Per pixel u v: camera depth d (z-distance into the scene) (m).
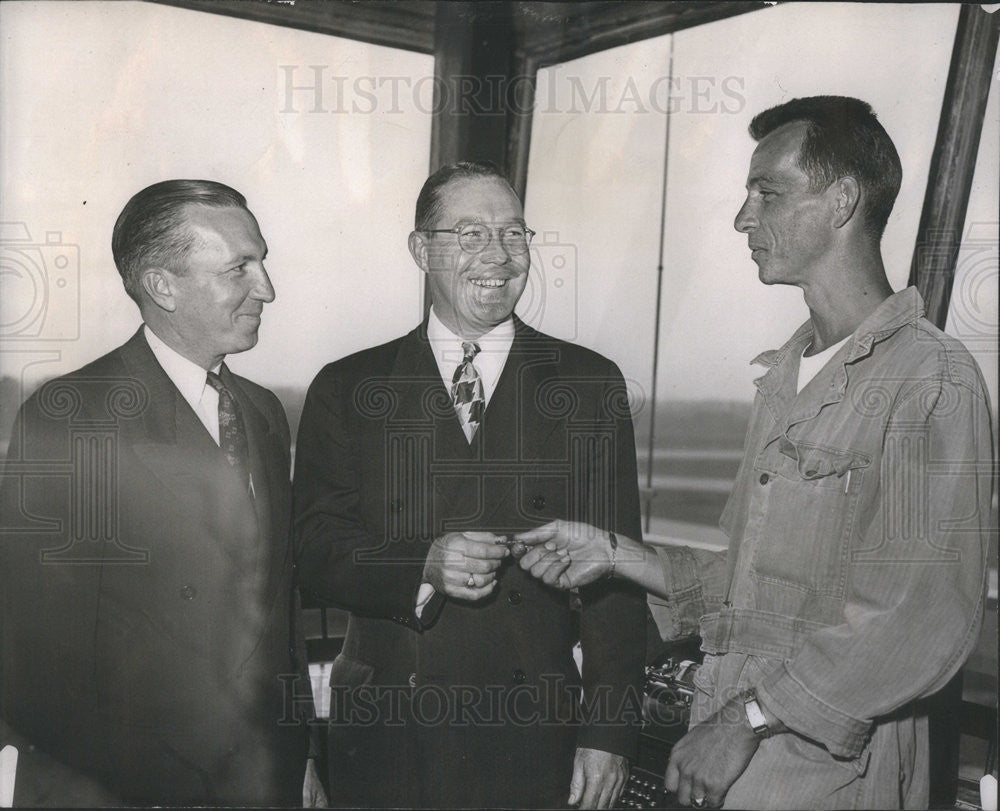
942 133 1.90
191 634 1.89
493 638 1.89
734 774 1.72
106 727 1.88
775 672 1.70
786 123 1.89
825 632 1.67
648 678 1.89
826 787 1.70
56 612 1.88
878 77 1.91
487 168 1.94
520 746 1.89
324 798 1.91
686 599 1.88
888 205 1.88
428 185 1.94
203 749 1.89
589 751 1.89
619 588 1.90
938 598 1.64
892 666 1.63
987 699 1.93
